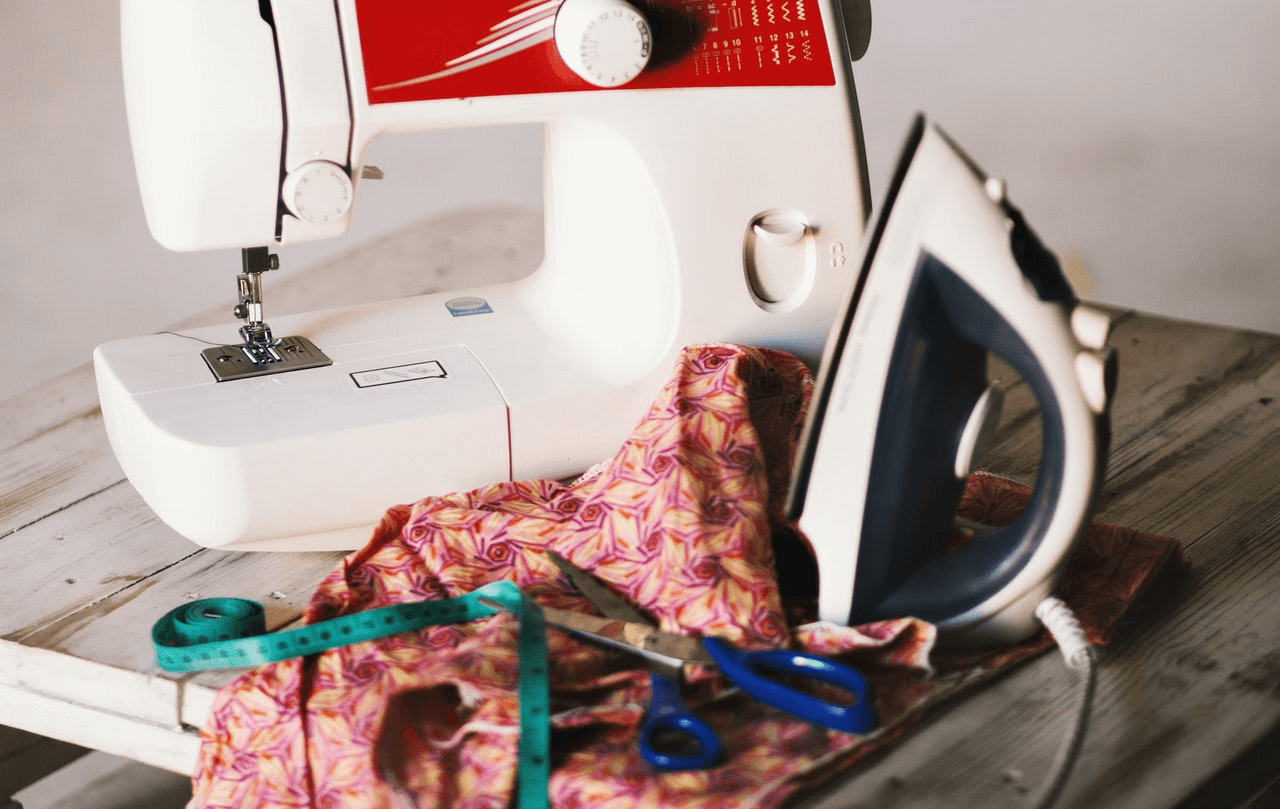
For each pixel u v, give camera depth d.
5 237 3.02
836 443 0.92
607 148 1.19
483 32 1.09
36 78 3.16
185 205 1.07
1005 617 0.94
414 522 1.09
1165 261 2.94
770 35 1.18
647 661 0.93
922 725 0.90
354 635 0.96
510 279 1.80
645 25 1.09
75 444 1.38
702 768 0.82
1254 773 0.89
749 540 0.99
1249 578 1.09
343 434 1.07
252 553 1.17
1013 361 0.88
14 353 2.88
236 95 1.04
